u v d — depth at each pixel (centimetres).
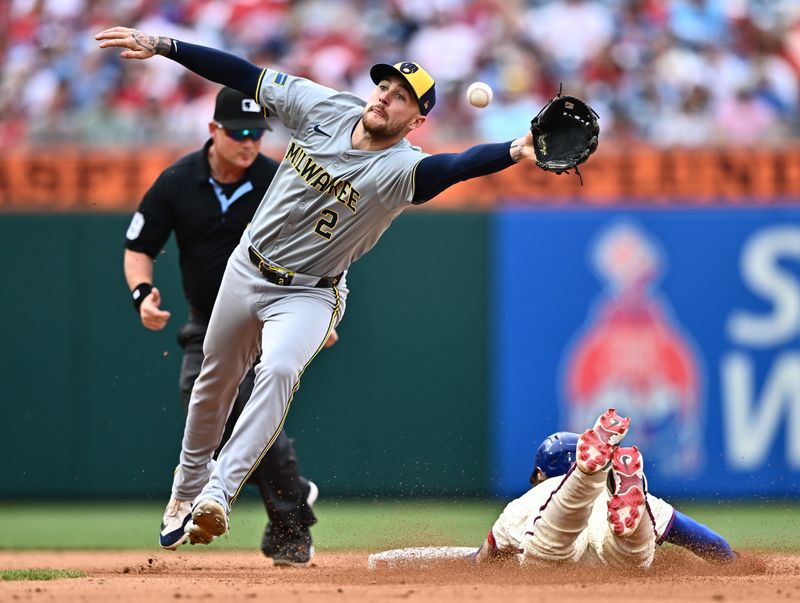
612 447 1530
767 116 4288
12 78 4325
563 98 1512
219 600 1399
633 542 1633
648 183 3650
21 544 2942
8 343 3538
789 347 3581
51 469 3525
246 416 1720
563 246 3569
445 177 1628
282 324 1758
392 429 3528
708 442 3572
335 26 4522
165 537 2042
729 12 4419
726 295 3578
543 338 3556
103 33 1795
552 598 1367
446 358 3541
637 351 3575
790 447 3581
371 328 3534
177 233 2195
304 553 2233
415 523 3172
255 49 4512
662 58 4344
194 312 2227
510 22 4425
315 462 3509
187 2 4541
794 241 3581
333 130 1752
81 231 3541
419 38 4453
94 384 3519
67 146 3888
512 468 3544
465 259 3556
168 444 3500
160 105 4256
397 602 1346
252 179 2173
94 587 1612
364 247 1806
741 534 3014
